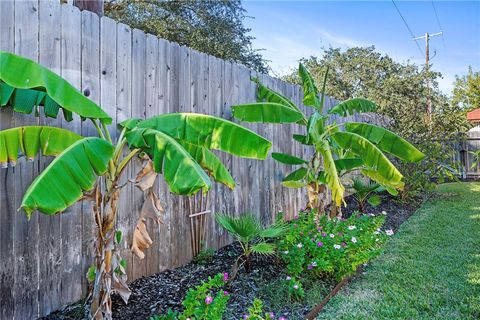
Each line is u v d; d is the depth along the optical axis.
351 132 4.43
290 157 4.80
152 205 2.54
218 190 4.23
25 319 2.45
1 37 2.29
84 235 2.82
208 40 11.10
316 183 4.78
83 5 3.11
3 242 2.34
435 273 3.82
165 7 11.11
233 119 4.41
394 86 13.20
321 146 4.44
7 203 2.36
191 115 2.41
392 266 4.05
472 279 3.65
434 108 13.32
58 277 2.65
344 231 4.02
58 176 1.78
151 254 3.40
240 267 3.69
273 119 4.23
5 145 2.01
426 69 13.90
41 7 2.50
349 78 16.56
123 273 2.63
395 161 7.76
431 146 8.32
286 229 3.91
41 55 2.50
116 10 10.57
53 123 2.57
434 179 11.46
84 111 1.99
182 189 1.98
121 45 3.06
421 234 5.44
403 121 9.17
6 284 2.36
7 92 2.19
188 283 3.28
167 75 3.51
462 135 9.39
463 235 5.35
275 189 5.41
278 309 2.94
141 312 2.71
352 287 3.49
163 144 2.14
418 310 3.01
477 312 2.96
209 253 3.93
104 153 2.04
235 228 3.59
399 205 7.70
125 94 3.08
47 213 1.69
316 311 2.94
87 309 2.65
